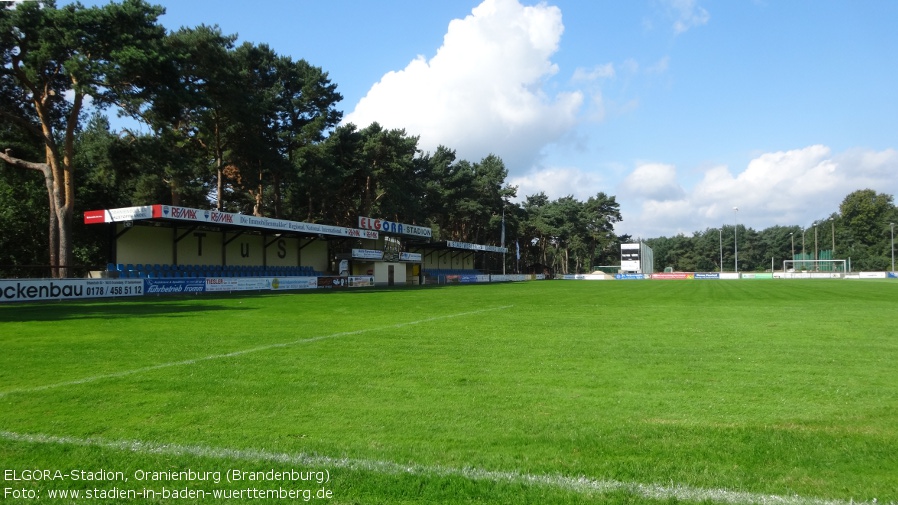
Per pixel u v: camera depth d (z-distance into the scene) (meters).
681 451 4.99
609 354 10.54
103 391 7.29
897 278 81.56
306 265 50.19
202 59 35.34
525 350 11.02
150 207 31.95
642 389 7.54
